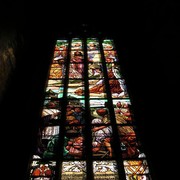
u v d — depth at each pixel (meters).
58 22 9.20
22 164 4.92
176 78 5.66
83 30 9.13
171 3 6.11
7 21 6.24
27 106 6.07
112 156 5.29
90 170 4.98
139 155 5.30
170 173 4.74
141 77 6.88
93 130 5.82
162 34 6.57
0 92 5.59
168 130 5.40
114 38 8.84
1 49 5.81
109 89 6.87
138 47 7.81
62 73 7.49
